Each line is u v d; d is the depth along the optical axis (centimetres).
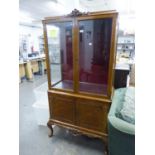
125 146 124
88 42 167
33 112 294
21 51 550
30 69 547
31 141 209
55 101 196
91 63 177
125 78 250
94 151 190
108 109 164
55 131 231
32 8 378
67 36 179
